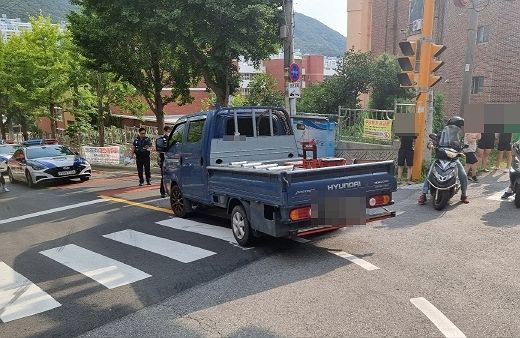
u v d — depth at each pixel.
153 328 4.18
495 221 7.03
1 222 9.80
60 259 6.61
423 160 11.20
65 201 12.05
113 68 19.28
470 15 11.68
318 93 20.20
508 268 5.09
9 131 48.88
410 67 10.09
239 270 5.59
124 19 14.47
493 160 12.80
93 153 26.08
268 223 5.90
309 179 5.69
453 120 8.34
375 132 12.38
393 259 5.57
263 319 4.20
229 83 16.77
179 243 6.98
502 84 23.28
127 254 6.60
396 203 8.65
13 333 4.29
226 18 13.57
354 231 6.93
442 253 5.70
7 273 6.10
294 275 5.27
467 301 4.30
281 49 16.88
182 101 21.66
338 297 4.56
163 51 18.20
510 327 3.78
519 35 22.50
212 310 4.48
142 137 14.18
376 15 30.05
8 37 33.25
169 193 9.17
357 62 19.27
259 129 8.02
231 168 6.57
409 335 3.74
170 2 13.62
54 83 27.97
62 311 4.72
